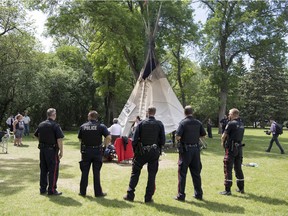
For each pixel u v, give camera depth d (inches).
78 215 220.2
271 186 315.6
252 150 652.1
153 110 261.4
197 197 265.4
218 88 1238.3
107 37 794.8
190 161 263.6
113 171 388.2
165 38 992.2
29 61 1117.7
